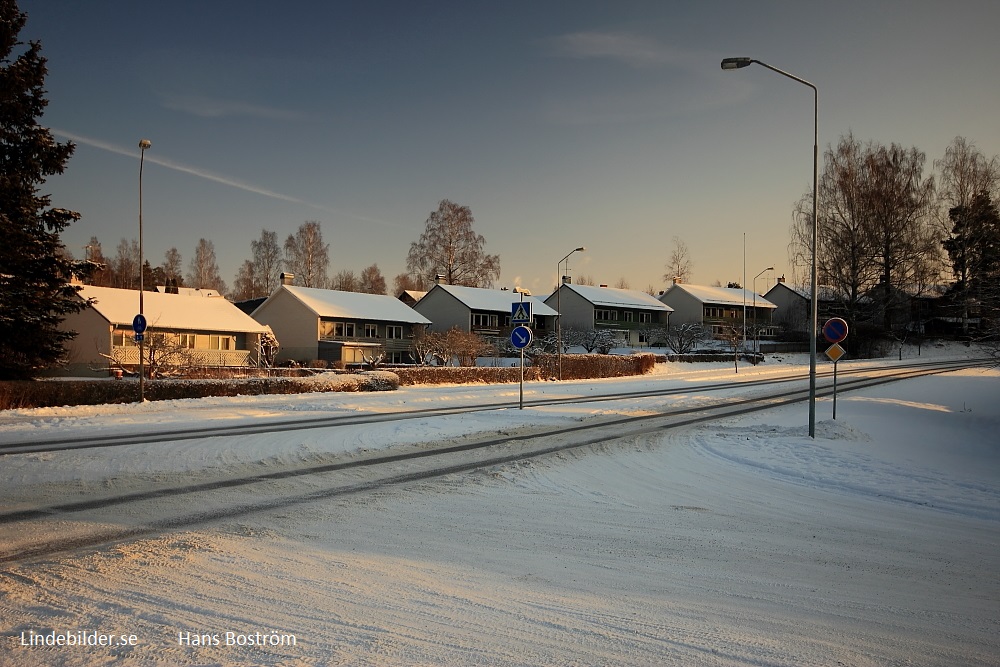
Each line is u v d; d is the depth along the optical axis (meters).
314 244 78.75
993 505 9.69
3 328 25.27
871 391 31.19
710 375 47.78
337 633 4.56
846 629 4.91
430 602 5.21
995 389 31.16
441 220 78.31
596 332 67.75
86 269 28.17
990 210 39.31
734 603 5.40
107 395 23.66
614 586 5.75
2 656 4.11
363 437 15.38
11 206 25.47
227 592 5.31
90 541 6.71
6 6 26.06
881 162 58.97
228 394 26.75
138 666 4.01
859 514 9.05
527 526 7.82
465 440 15.43
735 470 12.41
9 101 25.41
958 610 5.40
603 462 12.85
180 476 10.52
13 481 9.87
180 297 52.47
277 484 10.02
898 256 57.66
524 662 4.18
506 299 73.81
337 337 59.59
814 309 15.97
